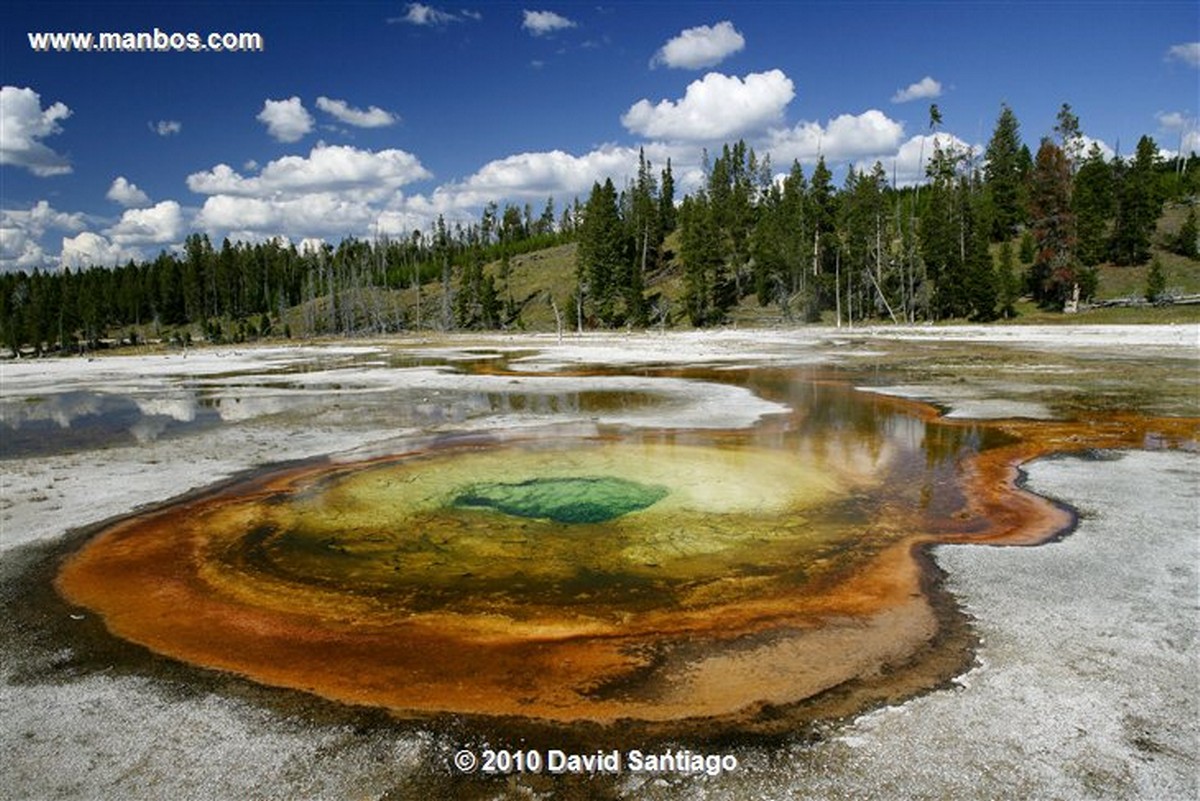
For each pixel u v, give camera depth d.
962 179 88.25
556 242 136.88
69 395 35.78
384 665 8.05
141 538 12.62
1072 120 71.94
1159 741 6.19
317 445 20.19
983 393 26.66
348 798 5.86
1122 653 7.61
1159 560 10.07
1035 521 12.09
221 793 5.96
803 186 92.19
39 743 6.72
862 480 15.23
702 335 68.69
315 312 121.94
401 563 11.19
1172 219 82.88
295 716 7.07
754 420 22.41
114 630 9.09
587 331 83.94
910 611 8.90
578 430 21.41
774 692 7.23
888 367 36.84
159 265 130.38
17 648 8.68
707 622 8.88
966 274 67.81
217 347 87.44
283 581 10.59
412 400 28.89
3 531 13.09
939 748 6.22
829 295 83.94
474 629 8.90
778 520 12.72
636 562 10.96
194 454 19.47
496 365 44.72
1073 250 64.19
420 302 119.69
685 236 89.62
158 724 6.98
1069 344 45.06
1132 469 15.09
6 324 104.75
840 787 5.79
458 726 6.82
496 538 12.21
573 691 7.39
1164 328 49.88
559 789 5.88
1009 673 7.34
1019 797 5.60
